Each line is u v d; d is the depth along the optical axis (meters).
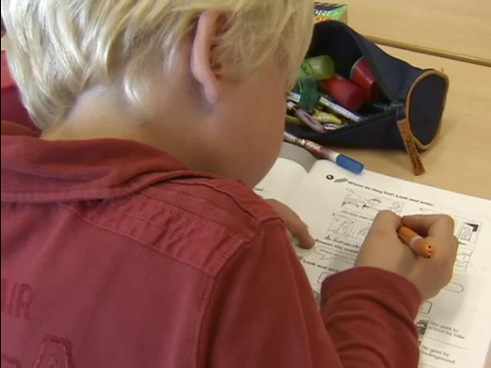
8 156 0.59
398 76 0.94
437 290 0.79
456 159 0.93
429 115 0.93
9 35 0.68
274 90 0.67
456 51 1.06
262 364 0.58
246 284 0.56
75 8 0.61
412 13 1.12
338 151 0.95
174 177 0.59
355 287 0.75
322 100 0.97
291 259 0.59
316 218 0.88
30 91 0.67
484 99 0.99
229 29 0.60
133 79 0.60
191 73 0.60
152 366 0.58
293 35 0.65
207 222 0.56
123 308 0.57
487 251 0.83
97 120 0.63
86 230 0.58
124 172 0.58
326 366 0.61
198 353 0.56
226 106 0.63
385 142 0.94
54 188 0.59
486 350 0.75
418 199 0.88
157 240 0.57
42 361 0.60
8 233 0.61
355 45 0.96
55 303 0.59
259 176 0.70
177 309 0.56
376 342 0.71
